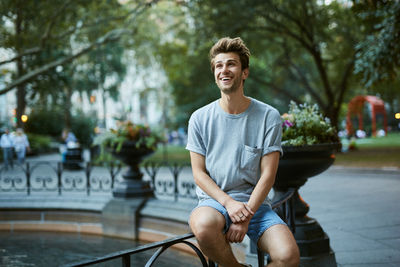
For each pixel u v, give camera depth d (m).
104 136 5.54
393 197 6.50
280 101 25.62
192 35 15.75
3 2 12.45
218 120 2.11
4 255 4.49
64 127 26.88
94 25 13.96
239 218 1.87
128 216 5.11
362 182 8.33
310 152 3.04
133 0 14.46
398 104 36.22
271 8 13.77
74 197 5.72
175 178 5.34
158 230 4.94
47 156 19.91
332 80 20.23
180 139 34.75
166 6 18.33
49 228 5.62
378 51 7.86
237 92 2.08
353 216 5.28
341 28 15.62
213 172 2.11
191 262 4.15
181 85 23.03
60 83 19.62
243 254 3.84
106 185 8.52
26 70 16.62
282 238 1.86
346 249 3.84
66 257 4.39
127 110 8.16
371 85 8.49
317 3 15.91
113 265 4.02
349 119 23.03
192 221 1.93
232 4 13.45
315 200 6.56
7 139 12.05
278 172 3.15
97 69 27.88
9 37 13.11
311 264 3.08
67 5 12.63
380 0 7.28
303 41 15.52
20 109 19.95
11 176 10.60
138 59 26.86
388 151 15.47
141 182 5.41
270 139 2.07
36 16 13.24
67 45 16.23
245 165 2.05
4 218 5.71
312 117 3.34
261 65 22.42
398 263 3.38
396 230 4.47
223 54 2.09
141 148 5.34
